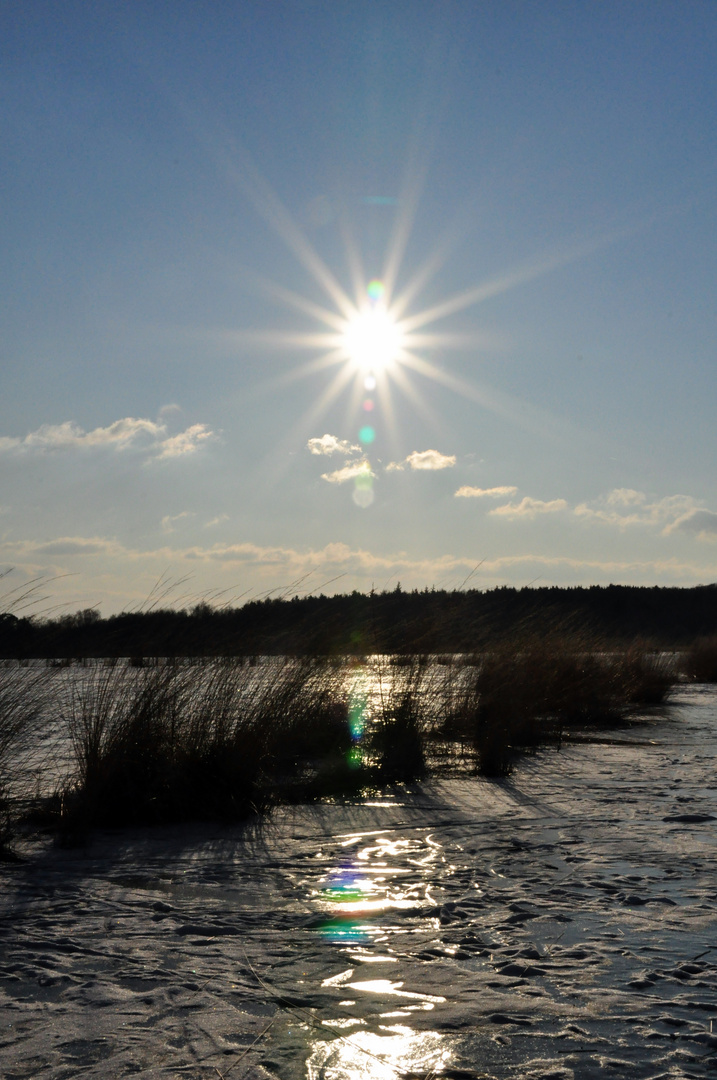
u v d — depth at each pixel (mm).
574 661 16703
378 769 10008
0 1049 3318
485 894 5496
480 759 10734
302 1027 3533
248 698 9328
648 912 5102
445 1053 3307
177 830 7582
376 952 4430
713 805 8438
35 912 5121
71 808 7645
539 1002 3793
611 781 9953
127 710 8375
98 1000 3785
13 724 7906
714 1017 3639
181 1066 3182
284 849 6816
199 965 4230
